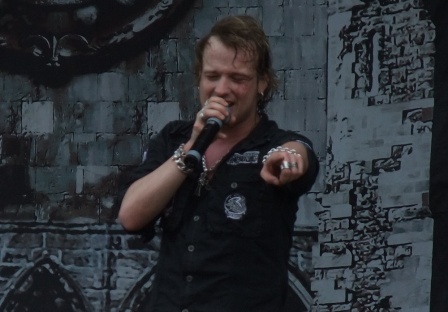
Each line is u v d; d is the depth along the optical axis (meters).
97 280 13.16
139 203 6.52
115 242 13.16
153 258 13.12
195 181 6.67
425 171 12.27
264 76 6.82
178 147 7.05
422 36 12.28
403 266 12.41
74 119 13.22
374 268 12.53
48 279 13.27
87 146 13.20
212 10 12.99
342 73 12.62
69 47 13.23
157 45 13.12
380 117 12.48
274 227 6.57
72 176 13.23
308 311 12.71
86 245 13.21
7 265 13.29
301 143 6.64
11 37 13.30
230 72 6.49
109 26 13.20
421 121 12.28
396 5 12.40
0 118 13.31
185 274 6.54
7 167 13.30
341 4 12.62
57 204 13.23
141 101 13.14
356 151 12.57
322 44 12.70
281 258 6.67
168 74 13.10
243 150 6.68
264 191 6.54
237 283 6.46
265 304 6.52
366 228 12.53
